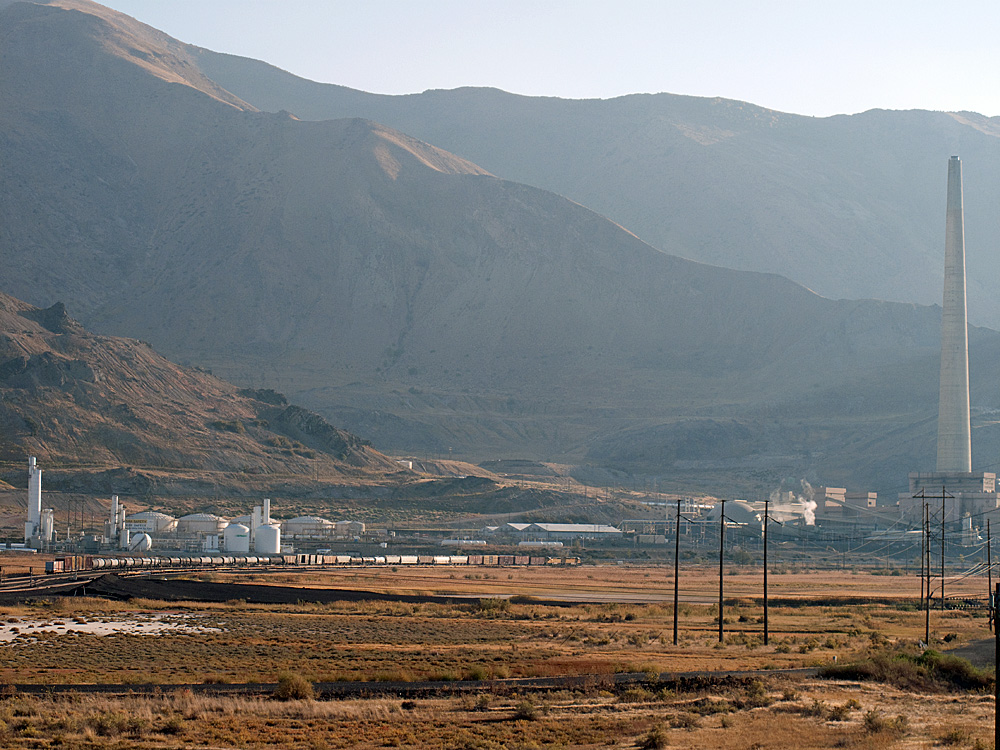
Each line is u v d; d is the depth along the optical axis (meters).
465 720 83.06
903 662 112.50
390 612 189.38
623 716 86.38
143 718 79.25
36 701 85.75
